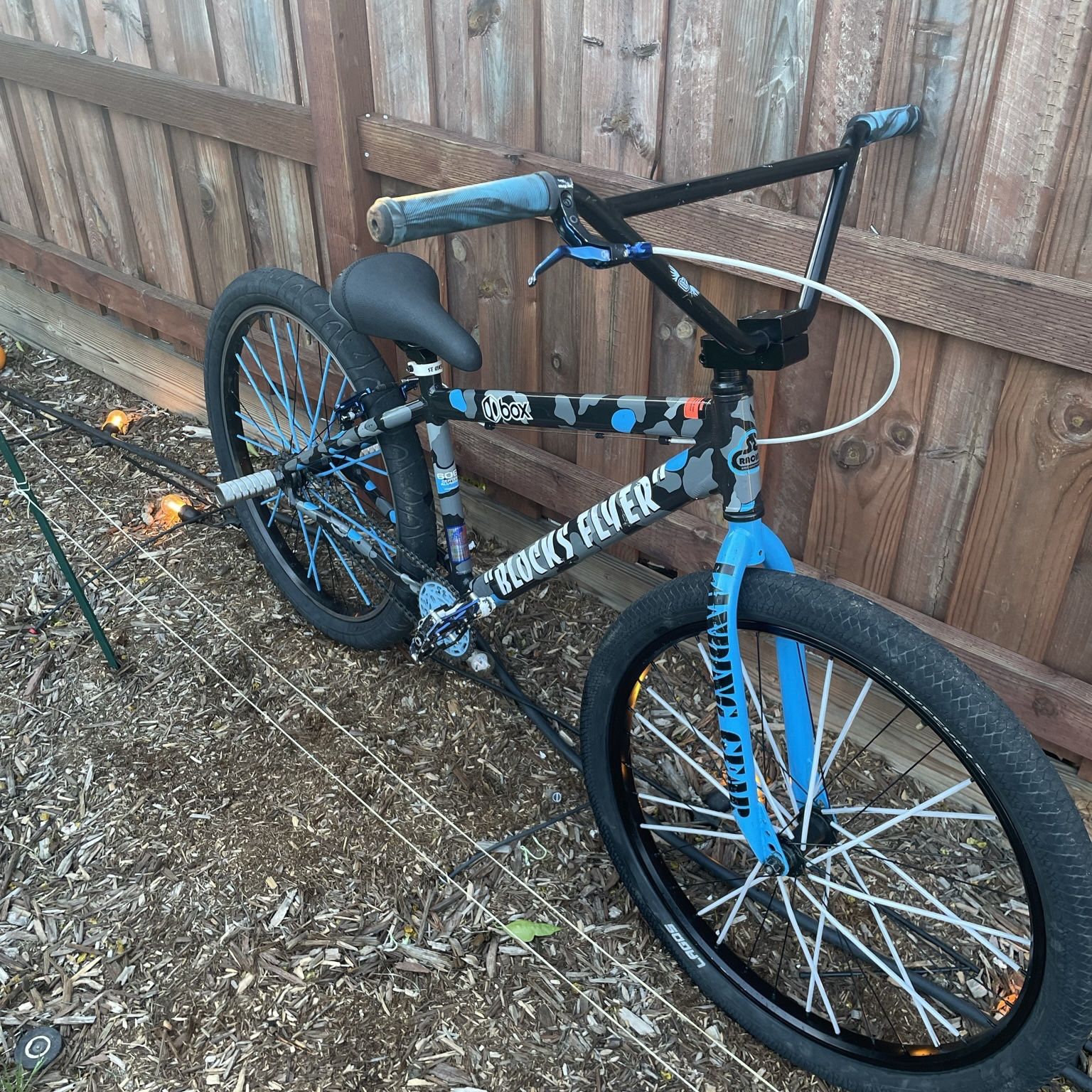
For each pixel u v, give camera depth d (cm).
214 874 203
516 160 219
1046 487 179
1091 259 158
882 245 175
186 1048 174
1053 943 134
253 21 261
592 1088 170
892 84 167
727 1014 179
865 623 139
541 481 262
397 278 186
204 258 325
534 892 200
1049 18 148
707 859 201
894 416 194
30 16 333
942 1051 157
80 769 225
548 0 206
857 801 216
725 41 184
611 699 175
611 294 227
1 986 184
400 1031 177
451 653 219
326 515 234
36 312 406
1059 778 131
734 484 147
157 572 283
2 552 291
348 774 223
